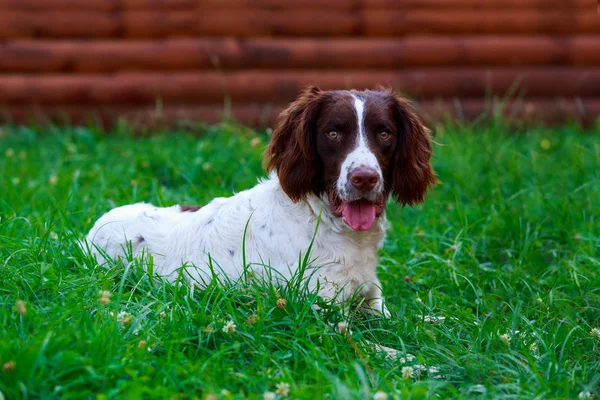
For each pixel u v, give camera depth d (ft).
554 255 15.58
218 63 27.63
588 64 27.73
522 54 27.58
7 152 22.88
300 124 12.22
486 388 9.66
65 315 9.95
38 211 16.75
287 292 11.44
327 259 12.17
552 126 27.25
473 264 15.06
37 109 27.86
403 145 12.55
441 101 27.58
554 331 11.77
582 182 19.62
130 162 21.56
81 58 27.68
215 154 21.49
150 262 12.39
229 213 12.96
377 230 12.53
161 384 9.32
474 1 27.55
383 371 10.16
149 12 27.78
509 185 19.51
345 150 11.84
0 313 10.29
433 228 16.80
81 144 24.32
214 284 11.73
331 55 27.63
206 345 10.38
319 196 12.28
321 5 27.76
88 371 9.00
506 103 27.40
